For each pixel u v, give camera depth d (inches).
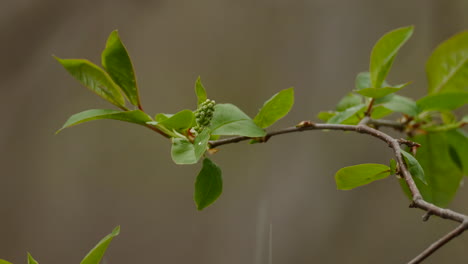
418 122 30.6
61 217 69.2
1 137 70.8
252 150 68.3
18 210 69.6
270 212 66.4
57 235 69.0
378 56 28.8
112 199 69.2
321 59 70.7
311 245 65.2
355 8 70.7
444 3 64.7
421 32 66.2
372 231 64.3
